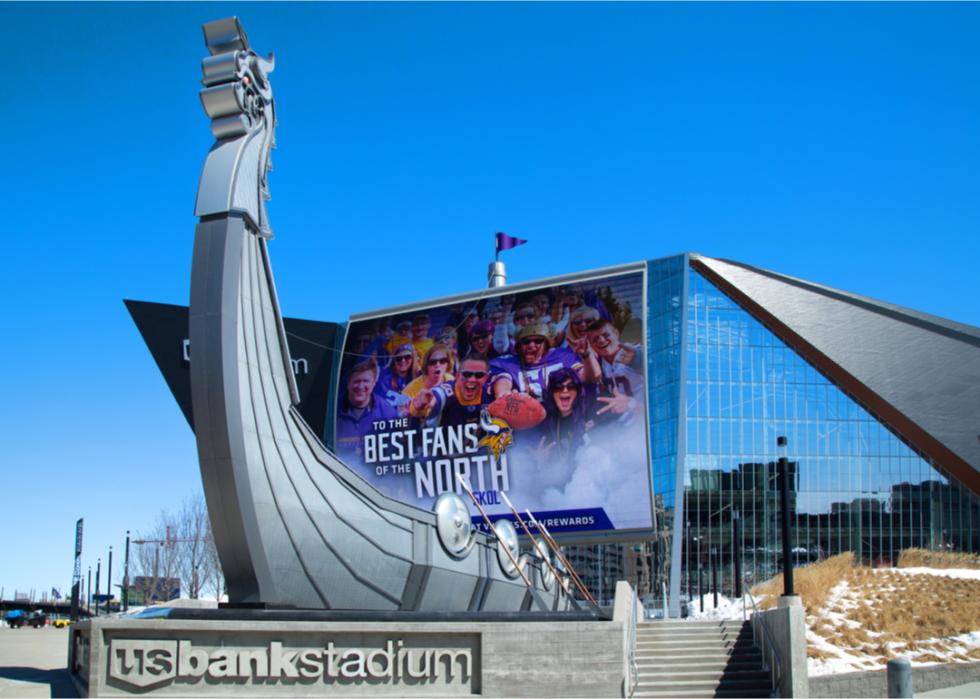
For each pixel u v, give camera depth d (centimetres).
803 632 2028
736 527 4944
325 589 1980
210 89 1903
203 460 1747
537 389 5350
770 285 6831
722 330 6712
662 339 6028
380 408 5722
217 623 1504
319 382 6144
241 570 1772
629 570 5784
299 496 1928
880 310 6931
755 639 2425
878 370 6588
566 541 5150
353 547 2058
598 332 5281
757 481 6494
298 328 6175
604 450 5144
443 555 2356
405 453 5603
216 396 1741
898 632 3097
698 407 6569
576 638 1567
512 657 1552
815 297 6881
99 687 1477
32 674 2169
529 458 5294
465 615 1691
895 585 3872
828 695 2498
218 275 1783
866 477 6550
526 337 5444
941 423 6419
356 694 1509
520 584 2911
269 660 1505
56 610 12225
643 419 5103
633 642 2139
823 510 6500
